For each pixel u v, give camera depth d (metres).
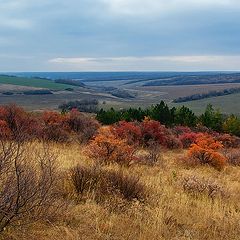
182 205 7.78
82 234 5.41
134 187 7.82
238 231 6.45
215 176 14.78
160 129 25.38
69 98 139.75
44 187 5.40
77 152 15.09
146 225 6.14
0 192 4.87
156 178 10.98
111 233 5.64
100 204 6.96
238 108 129.12
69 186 7.48
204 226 6.61
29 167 5.33
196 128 36.31
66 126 24.05
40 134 17.53
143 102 149.62
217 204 8.12
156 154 16.64
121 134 21.91
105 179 7.84
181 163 16.94
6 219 4.89
